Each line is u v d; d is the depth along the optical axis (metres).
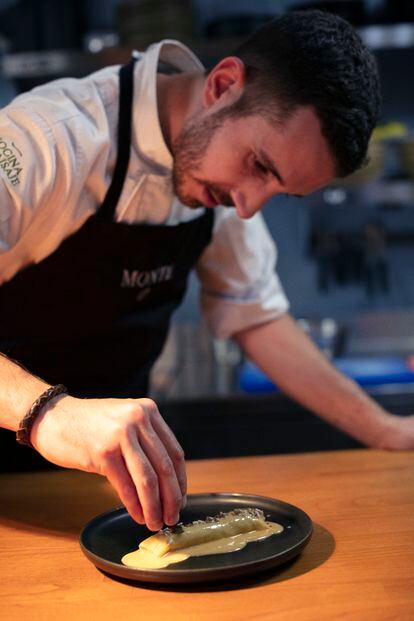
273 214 3.86
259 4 3.72
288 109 1.23
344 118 1.22
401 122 3.78
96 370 1.66
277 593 0.99
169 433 1.10
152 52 1.49
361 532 1.18
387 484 1.39
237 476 1.45
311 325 3.71
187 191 1.42
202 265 1.83
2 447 1.68
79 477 1.49
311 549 1.12
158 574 0.99
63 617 0.95
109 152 1.45
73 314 1.57
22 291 1.53
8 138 1.34
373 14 3.42
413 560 1.08
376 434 1.66
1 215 1.33
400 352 3.69
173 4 3.10
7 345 1.57
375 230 3.78
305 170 1.27
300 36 1.25
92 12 3.67
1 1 3.42
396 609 0.95
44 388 1.14
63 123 1.37
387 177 3.50
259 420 2.56
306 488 1.37
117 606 0.97
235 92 1.30
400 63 3.72
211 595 0.99
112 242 1.51
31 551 1.15
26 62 3.21
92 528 1.17
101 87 1.45
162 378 3.25
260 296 1.82
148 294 1.64
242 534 1.15
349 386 1.73
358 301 3.87
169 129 1.46
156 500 1.05
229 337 1.86
